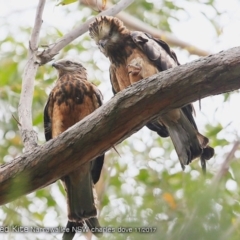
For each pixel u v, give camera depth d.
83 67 12.99
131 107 8.07
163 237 4.74
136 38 11.46
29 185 8.52
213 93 7.90
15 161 8.51
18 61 16.42
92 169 10.70
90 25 12.12
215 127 13.82
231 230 4.70
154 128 11.89
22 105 10.31
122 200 5.42
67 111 11.56
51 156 8.40
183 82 7.82
